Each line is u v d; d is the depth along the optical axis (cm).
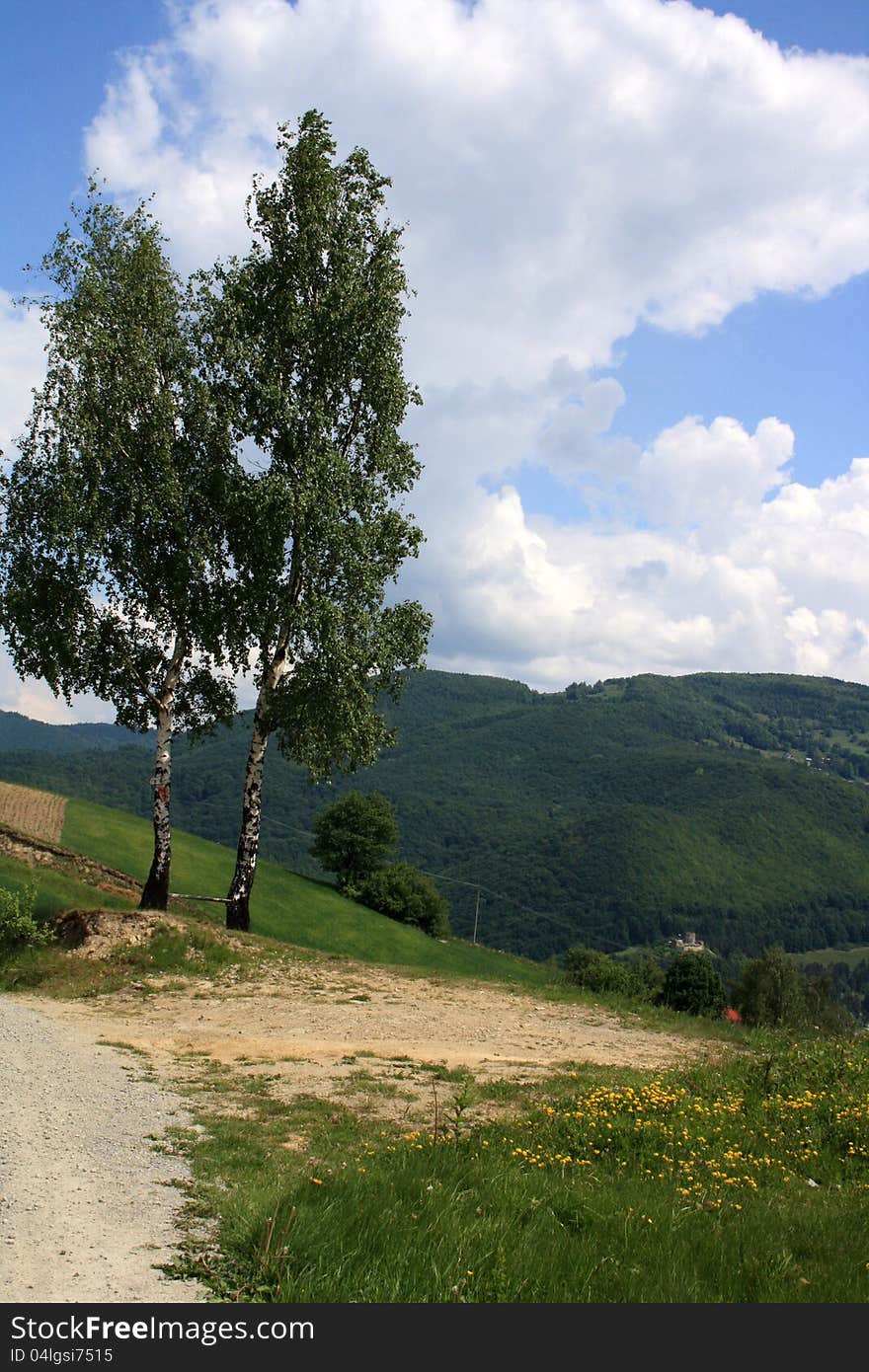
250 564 2538
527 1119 1083
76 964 2116
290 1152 903
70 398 2436
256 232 2684
